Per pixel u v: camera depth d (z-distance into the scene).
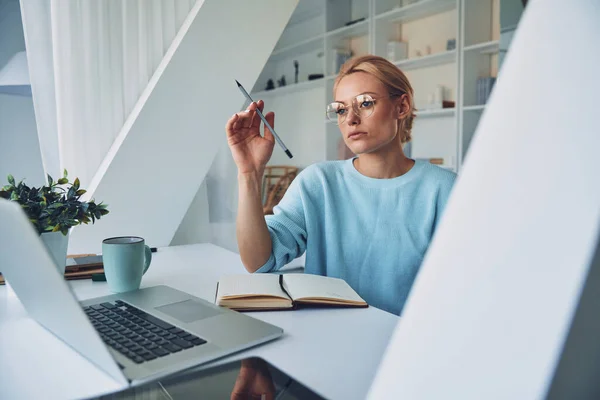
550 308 0.20
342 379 0.59
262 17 1.64
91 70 1.53
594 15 0.22
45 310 0.68
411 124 1.31
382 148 1.26
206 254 1.36
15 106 2.00
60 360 0.65
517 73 0.24
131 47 1.58
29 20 1.46
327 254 1.29
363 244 1.25
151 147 1.50
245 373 0.61
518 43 0.25
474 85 3.57
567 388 0.22
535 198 0.22
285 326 0.79
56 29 1.48
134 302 0.85
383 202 1.25
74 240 1.41
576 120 0.21
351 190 1.28
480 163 0.25
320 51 5.65
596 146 0.20
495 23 3.58
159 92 1.50
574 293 0.20
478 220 0.24
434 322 0.25
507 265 0.22
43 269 0.57
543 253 0.21
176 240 1.91
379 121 1.22
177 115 1.53
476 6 3.52
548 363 0.20
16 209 0.54
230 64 1.60
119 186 1.46
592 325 0.21
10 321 0.81
